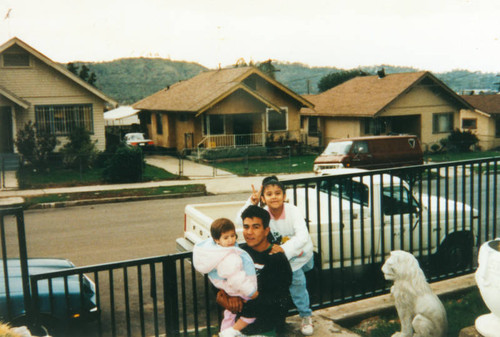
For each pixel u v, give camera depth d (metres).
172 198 20.22
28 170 26.55
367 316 5.61
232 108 33.56
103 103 30.95
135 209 17.59
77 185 22.59
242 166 30.00
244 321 3.93
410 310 4.52
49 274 4.55
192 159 32.94
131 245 12.43
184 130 35.62
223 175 26.11
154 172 27.02
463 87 94.81
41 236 13.53
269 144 36.12
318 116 42.22
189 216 9.01
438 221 6.33
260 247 4.00
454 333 5.02
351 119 39.00
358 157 23.22
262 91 36.72
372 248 5.70
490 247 3.79
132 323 7.36
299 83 159.12
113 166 23.28
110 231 14.02
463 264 8.74
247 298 3.80
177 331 4.89
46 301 6.14
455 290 6.15
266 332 4.01
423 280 4.55
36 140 26.75
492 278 3.60
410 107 38.22
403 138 24.45
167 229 14.18
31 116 29.45
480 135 43.59
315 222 7.94
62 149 27.59
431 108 39.00
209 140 33.41
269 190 4.40
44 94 29.58
